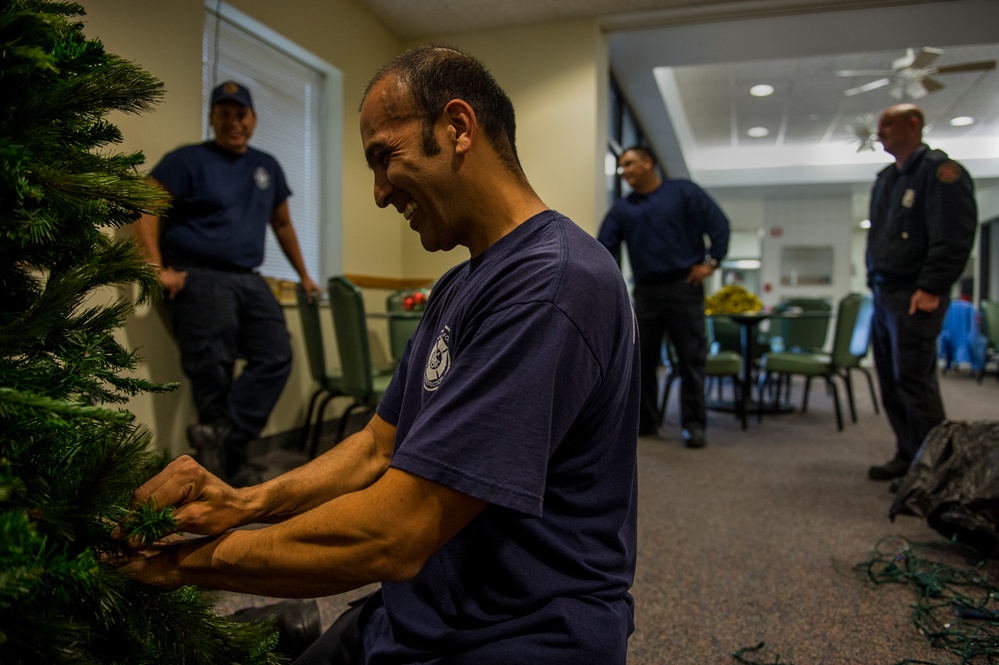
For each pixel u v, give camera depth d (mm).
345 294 2742
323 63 3822
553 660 639
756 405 5070
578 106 4320
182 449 2688
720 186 9406
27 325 484
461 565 686
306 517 591
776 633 1479
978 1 4020
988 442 1901
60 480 513
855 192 9758
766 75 6086
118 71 558
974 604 1577
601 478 713
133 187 529
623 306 678
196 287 2420
